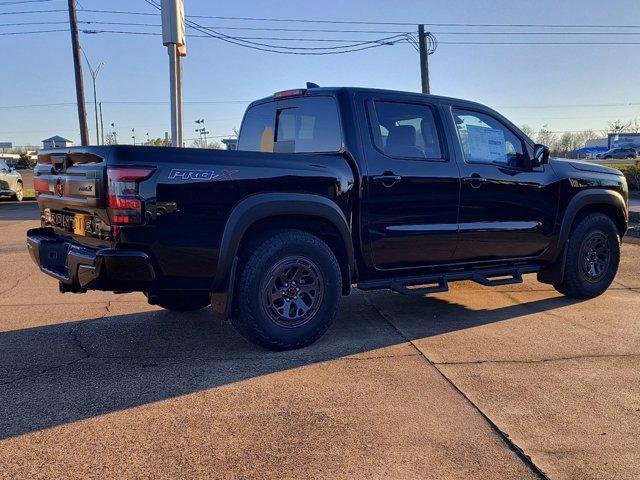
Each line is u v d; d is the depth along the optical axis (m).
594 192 6.04
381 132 4.80
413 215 4.86
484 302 6.09
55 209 4.57
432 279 5.12
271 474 2.65
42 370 4.00
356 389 3.65
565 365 4.11
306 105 5.02
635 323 5.24
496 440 2.99
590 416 3.28
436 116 5.13
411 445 2.93
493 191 5.30
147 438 2.99
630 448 2.92
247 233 4.28
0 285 6.99
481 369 4.02
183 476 2.63
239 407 3.38
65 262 4.42
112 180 3.63
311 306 4.41
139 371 3.98
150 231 3.73
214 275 3.99
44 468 2.69
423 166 4.90
